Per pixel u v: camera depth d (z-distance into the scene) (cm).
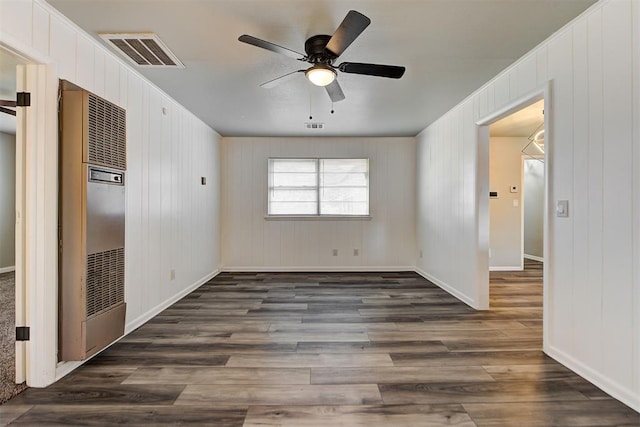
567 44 219
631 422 165
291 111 409
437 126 454
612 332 187
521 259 576
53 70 201
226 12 203
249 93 343
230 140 558
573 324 215
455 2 193
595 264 198
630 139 177
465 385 199
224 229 559
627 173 178
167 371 216
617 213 184
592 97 199
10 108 332
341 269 561
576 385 199
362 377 209
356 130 512
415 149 558
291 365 225
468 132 363
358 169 566
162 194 346
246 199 560
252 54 257
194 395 189
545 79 240
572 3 193
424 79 307
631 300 176
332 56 223
